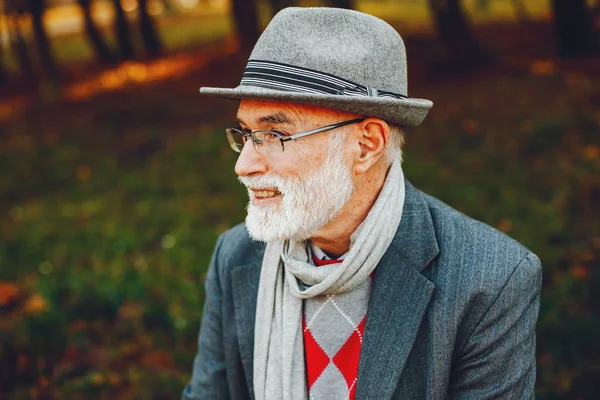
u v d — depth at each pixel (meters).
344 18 1.32
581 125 6.84
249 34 13.27
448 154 6.70
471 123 7.65
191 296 4.06
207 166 7.45
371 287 1.45
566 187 5.36
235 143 1.51
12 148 9.55
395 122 1.41
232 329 1.58
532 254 1.39
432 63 10.70
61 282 4.47
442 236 1.43
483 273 1.34
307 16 1.31
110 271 4.64
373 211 1.40
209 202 6.17
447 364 1.34
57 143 9.48
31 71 14.02
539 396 2.81
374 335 1.40
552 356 3.07
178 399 3.15
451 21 10.55
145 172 7.58
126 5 18.00
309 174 1.35
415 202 1.49
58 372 3.36
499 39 12.60
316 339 1.47
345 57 1.30
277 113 1.31
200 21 21.17
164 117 10.23
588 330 3.17
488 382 1.34
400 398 1.38
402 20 15.50
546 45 11.48
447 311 1.34
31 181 7.73
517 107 7.93
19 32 13.82
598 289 3.56
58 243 5.42
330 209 1.38
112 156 8.50
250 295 1.55
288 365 1.45
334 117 1.34
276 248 1.52
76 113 11.39
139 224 5.72
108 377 3.31
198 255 4.82
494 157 6.37
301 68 1.29
